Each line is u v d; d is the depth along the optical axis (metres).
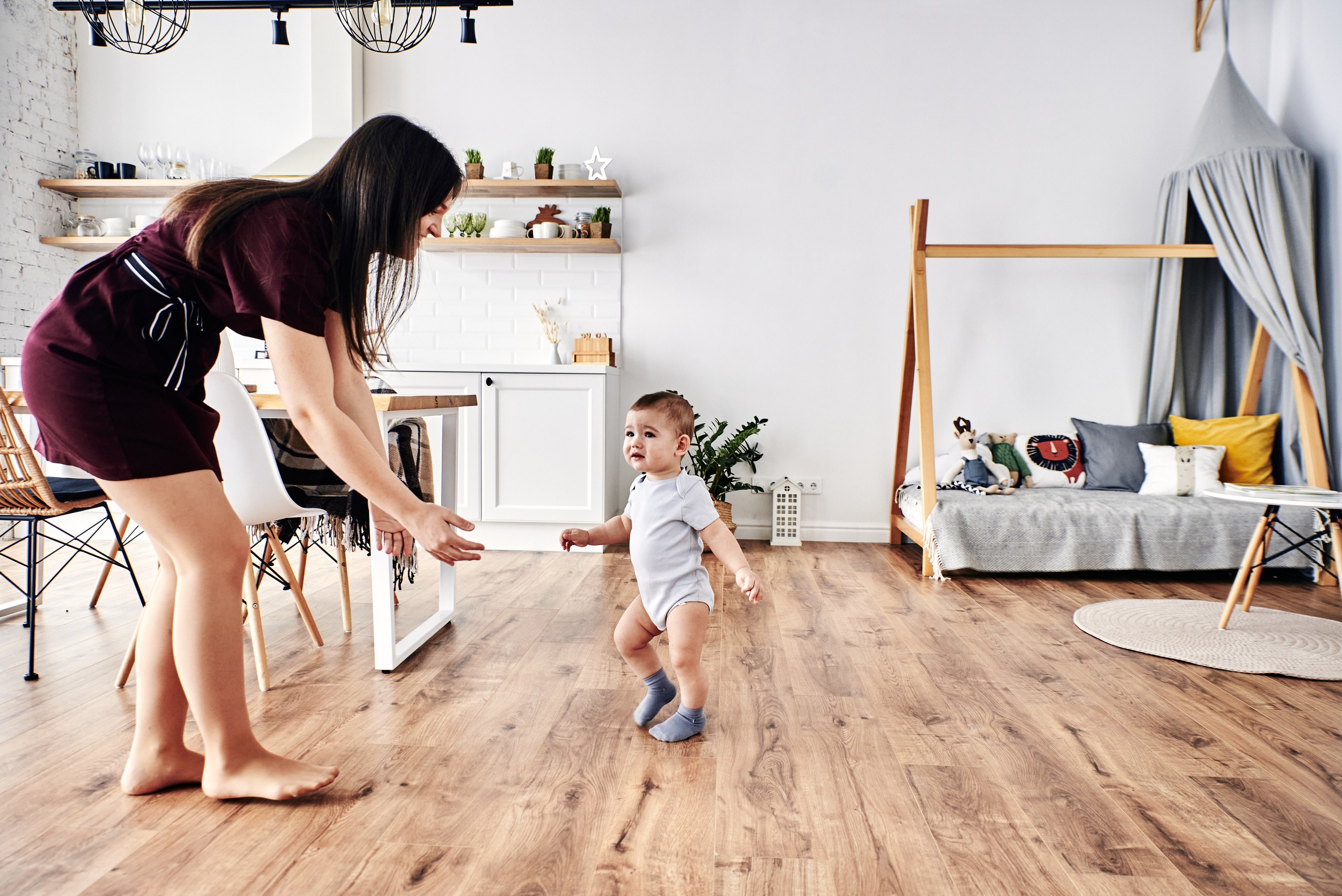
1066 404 4.26
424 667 2.13
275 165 4.30
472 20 3.05
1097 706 1.88
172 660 1.41
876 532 4.29
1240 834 1.30
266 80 4.39
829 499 4.34
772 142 4.29
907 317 3.95
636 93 4.33
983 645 2.38
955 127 4.24
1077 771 1.53
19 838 1.25
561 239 4.10
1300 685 2.04
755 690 1.97
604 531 1.79
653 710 1.74
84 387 1.23
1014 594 3.07
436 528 1.26
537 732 1.70
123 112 4.41
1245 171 3.58
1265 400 3.96
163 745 1.41
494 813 1.34
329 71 4.33
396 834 1.27
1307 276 3.55
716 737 1.68
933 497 3.37
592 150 4.35
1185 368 4.11
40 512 2.10
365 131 1.34
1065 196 4.23
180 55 4.39
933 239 4.26
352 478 1.26
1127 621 2.61
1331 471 3.59
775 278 4.32
